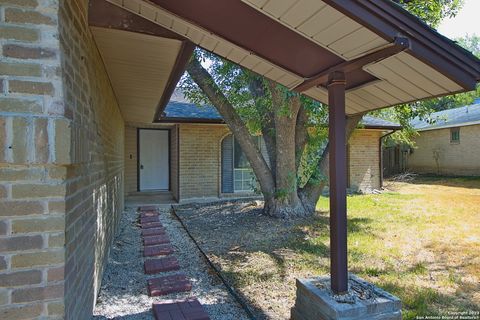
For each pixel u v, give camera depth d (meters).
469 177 16.81
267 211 8.04
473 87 2.24
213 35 2.56
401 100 2.99
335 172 2.67
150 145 12.24
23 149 1.48
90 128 2.65
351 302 2.50
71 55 1.90
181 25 2.55
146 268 4.31
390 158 20.72
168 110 10.54
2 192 1.48
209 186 10.70
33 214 1.52
